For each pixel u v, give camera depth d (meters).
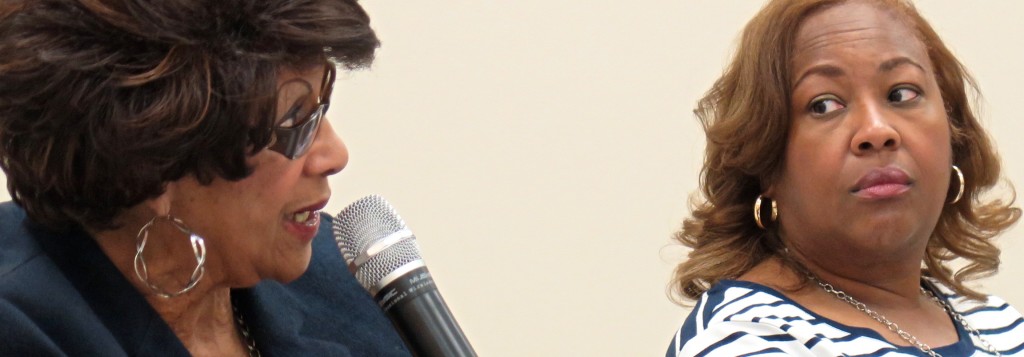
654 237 8.03
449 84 7.84
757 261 5.17
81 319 3.78
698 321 4.84
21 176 3.70
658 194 8.03
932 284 5.48
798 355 4.62
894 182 4.72
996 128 8.37
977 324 5.29
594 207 8.01
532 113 7.95
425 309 3.80
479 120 7.88
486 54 7.89
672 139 8.05
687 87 8.06
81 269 3.88
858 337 4.75
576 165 7.99
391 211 4.02
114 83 3.53
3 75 3.54
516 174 7.90
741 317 4.70
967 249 5.53
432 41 7.81
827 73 4.78
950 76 5.28
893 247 4.82
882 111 4.76
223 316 4.27
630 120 8.04
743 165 4.99
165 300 4.03
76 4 3.56
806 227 4.92
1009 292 8.39
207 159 3.66
